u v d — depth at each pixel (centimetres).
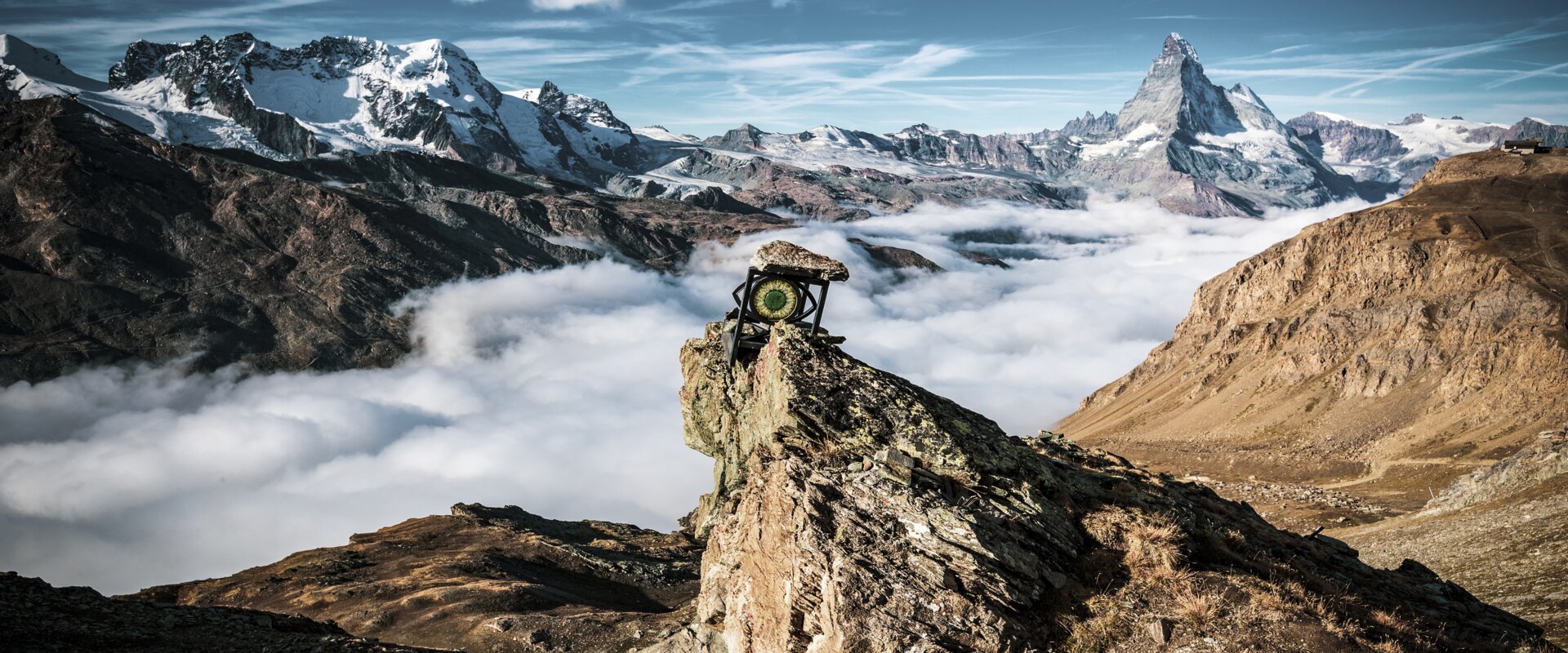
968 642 1337
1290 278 18288
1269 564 1548
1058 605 1415
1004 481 1584
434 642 6969
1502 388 11362
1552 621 2716
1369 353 13912
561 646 6506
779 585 1575
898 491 1523
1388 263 15625
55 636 2569
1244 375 16062
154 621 2878
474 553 10419
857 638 1350
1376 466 11181
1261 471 12088
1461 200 16862
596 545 11350
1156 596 1415
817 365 1805
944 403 1819
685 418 2445
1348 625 1367
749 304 2002
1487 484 5353
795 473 1600
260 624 3030
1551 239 14388
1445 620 1529
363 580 9419
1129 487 1703
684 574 10488
